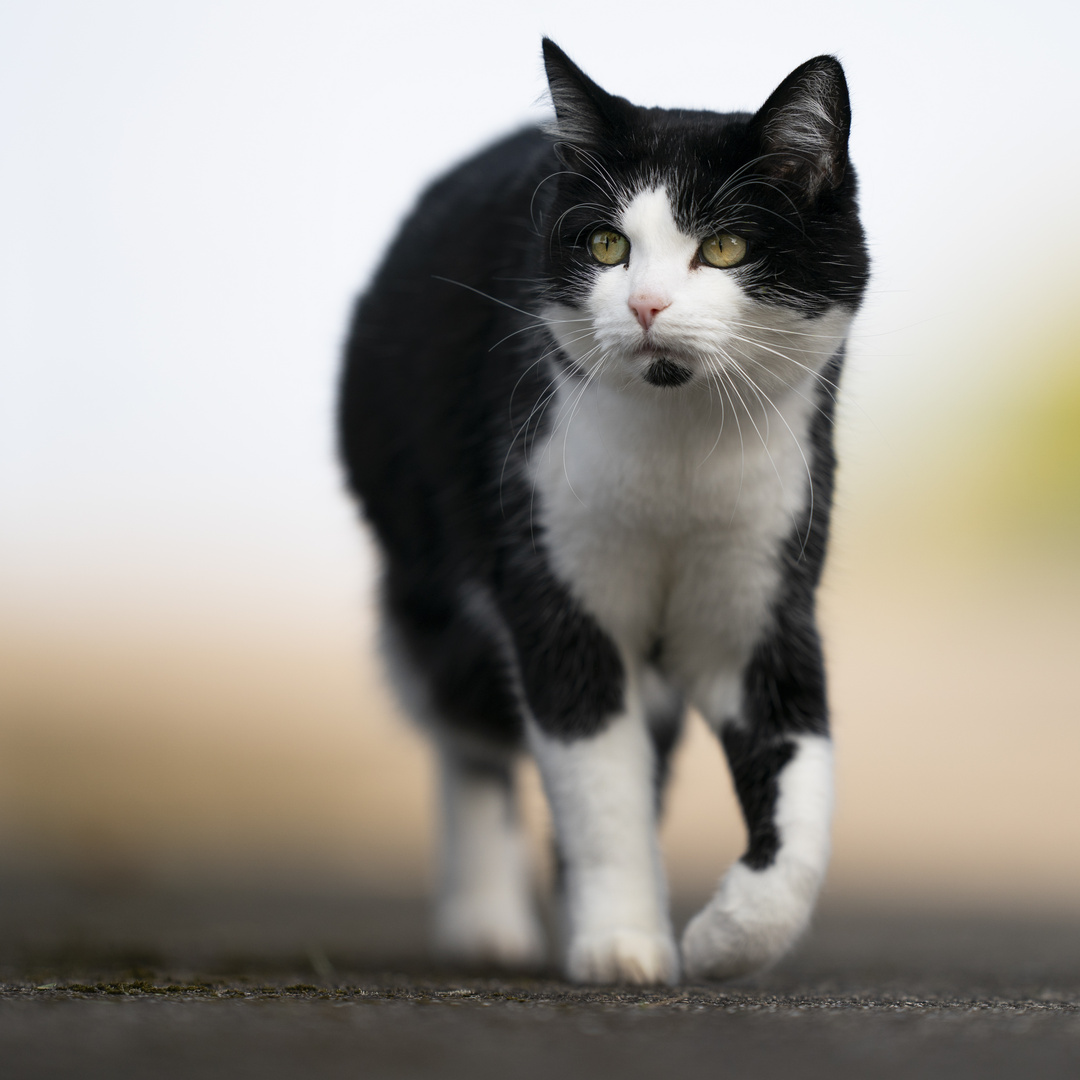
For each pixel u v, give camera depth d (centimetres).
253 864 1184
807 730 516
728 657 533
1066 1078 254
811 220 492
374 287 684
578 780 519
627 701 533
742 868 488
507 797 690
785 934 477
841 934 754
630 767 522
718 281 482
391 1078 245
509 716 652
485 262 601
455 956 657
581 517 515
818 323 495
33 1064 246
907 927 797
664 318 469
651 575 524
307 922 795
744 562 513
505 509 550
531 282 554
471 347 598
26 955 513
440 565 648
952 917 860
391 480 666
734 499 502
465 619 640
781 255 486
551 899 653
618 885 507
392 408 656
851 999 380
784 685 520
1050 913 891
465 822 681
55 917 761
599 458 504
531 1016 313
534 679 535
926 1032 296
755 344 487
